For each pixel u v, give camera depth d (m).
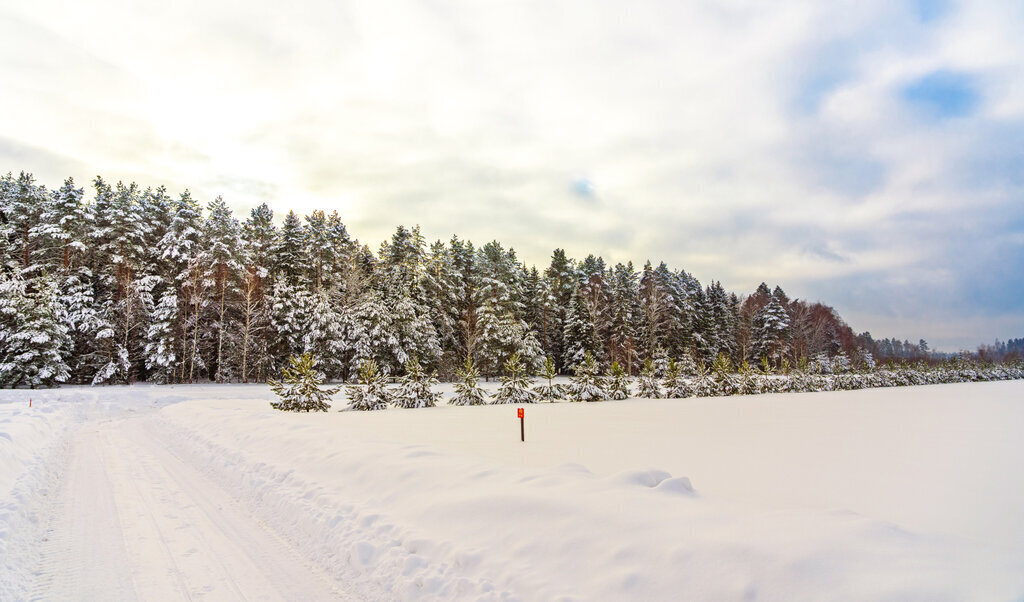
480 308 50.31
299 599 4.41
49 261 36.84
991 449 9.95
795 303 83.44
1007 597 2.90
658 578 3.58
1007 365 59.72
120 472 9.43
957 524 5.07
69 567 5.05
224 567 5.08
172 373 37.09
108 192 42.97
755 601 3.17
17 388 30.48
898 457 9.09
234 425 12.95
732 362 65.56
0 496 6.84
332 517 6.00
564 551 4.20
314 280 47.50
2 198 40.62
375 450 8.36
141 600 4.38
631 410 19.66
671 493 5.24
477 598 3.89
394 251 52.00
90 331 35.59
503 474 6.34
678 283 68.00
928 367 49.59
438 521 5.30
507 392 24.72
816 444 10.66
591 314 57.84
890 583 3.09
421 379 23.42
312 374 21.12
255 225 46.66
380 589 4.45
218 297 42.19
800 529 3.97
